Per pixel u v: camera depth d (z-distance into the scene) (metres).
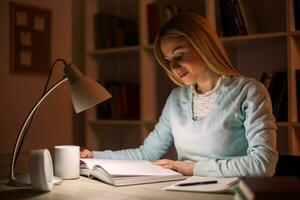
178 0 2.69
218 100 1.57
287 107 2.06
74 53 2.96
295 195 0.80
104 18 2.80
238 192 0.91
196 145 1.57
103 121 2.71
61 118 2.71
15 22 2.44
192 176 1.32
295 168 1.51
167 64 1.67
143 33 2.52
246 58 2.48
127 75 3.05
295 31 1.98
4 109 2.39
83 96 1.33
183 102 1.70
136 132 3.01
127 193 1.09
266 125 1.38
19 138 1.35
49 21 2.63
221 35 2.26
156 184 1.22
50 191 1.14
